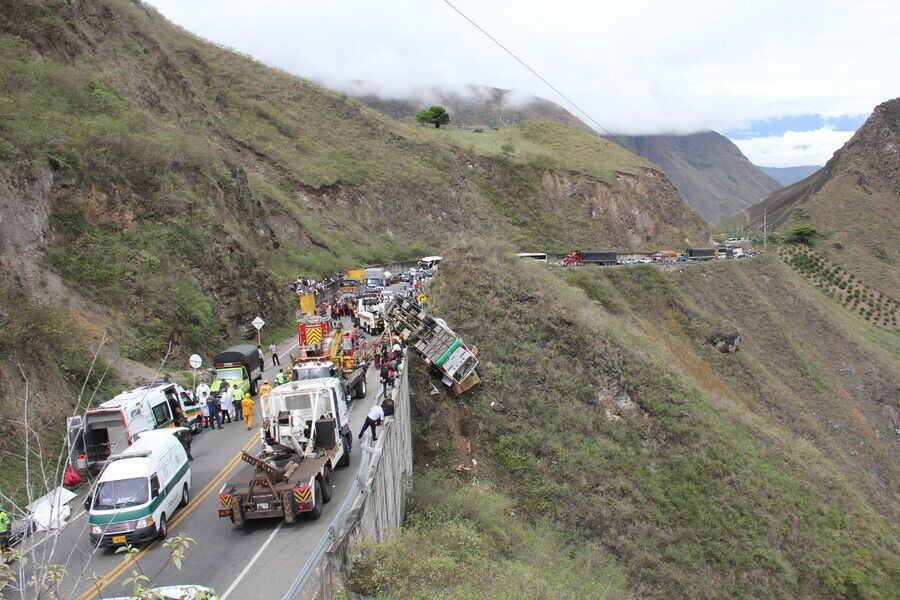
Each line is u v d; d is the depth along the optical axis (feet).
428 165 306.76
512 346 106.73
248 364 85.20
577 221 330.54
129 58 151.23
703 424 107.04
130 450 47.85
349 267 206.69
